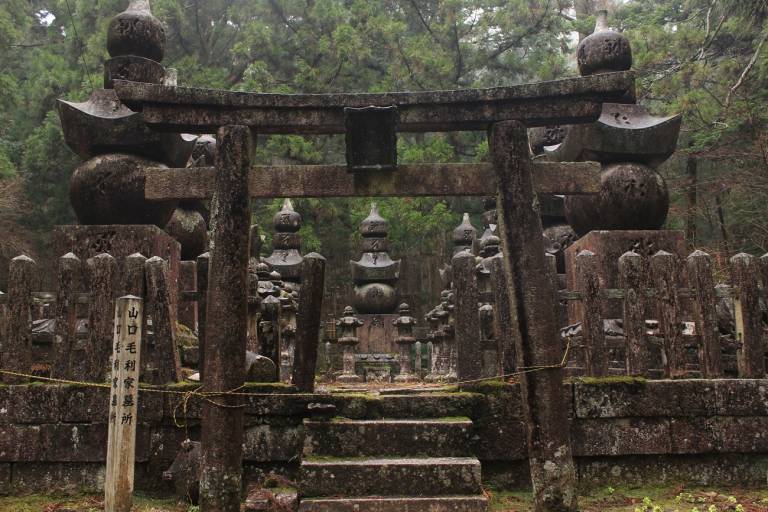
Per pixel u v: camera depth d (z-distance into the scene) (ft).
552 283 21.67
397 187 20.17
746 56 59.98
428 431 19.90
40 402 20.77
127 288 21.36
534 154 41.01
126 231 26.23
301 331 21.63
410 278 81.00
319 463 18.83
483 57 79.66
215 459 18.08
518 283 19.02
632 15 74.08
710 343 21.79
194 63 75.87
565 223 37.29
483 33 79.20
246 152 19.60
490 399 21.13
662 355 24.62
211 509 17.88
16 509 19.34
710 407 21.21
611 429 21.08
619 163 29.73
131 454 16.24
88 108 27.40
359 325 43.78
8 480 20.58
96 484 20.61
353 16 79.97
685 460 21.27
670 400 21.18
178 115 19.65
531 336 18.74
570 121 20.01
